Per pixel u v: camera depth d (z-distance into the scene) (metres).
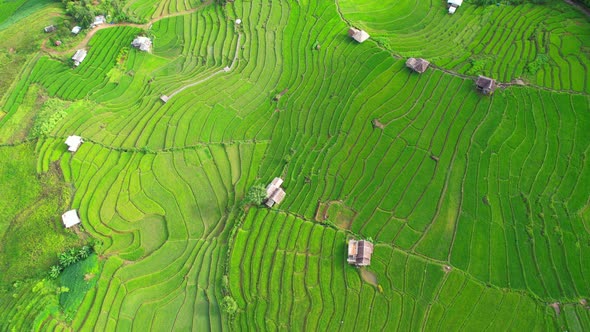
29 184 37.16
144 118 39.72
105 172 36.62
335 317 26.52
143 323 29.58
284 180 32.94
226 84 40.84
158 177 35.69
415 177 30.17
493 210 27.89
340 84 36.91
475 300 25.36
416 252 27.44
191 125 38.16
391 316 25.81
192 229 32.91
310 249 29.00
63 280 31.86
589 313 23.98
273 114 37.50
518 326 24.41
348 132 33.62
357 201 30.23
